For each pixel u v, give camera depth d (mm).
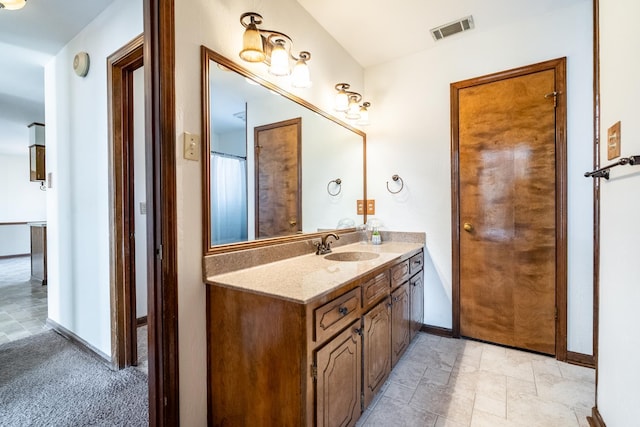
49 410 1600
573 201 2039
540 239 2146
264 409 1218
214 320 1362
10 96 3502
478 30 2316
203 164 1363
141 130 2650
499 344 2312
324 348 1199
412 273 2273
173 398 1241
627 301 1151
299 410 1121
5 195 6832
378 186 2799
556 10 2080
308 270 1542
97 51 2086
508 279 2264
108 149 1988
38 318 2934
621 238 1211
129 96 2023
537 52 2143
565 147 2051
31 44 2408
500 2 1995
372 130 2830
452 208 2459
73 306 2408
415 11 2080
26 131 5043
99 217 2107
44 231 4172
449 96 2469
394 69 2713
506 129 2248
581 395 1703
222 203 1481
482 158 2340
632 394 1103
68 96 2404
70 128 2389
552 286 2117
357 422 1499
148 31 1232
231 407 1322
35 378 1903
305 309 1097
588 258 1997
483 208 2342
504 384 1817
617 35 1262
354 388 1424
